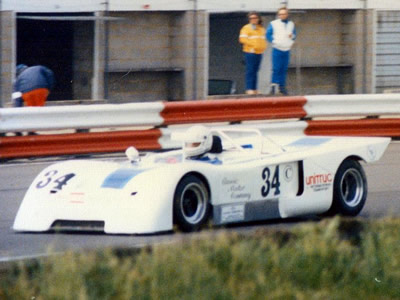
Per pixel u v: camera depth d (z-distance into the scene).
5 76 66.62
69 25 75.31
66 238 30.77
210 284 23.08
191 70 75.75
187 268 23.80
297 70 81.31
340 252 26.44
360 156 36.34
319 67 83.81
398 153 53.53
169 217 30.52
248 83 70.12
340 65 83.50
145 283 23.03
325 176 35.28
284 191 34.34
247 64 69.56
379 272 25.75
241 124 56.38
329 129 57.00
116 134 51.12
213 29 85.81
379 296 24.53
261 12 76.12
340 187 35.66
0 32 65.75
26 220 31.98
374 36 81.44
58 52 76.31
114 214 30.48
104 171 32.59
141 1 72.50
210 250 25.97
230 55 86.25
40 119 49.81
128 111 51.94
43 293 22.39
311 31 82.88
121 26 74.81
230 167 32.66
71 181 32.28
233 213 32.53
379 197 40.81
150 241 29.36
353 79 83.12
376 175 46.50
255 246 27.03
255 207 33.31
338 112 58.50
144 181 30.98
